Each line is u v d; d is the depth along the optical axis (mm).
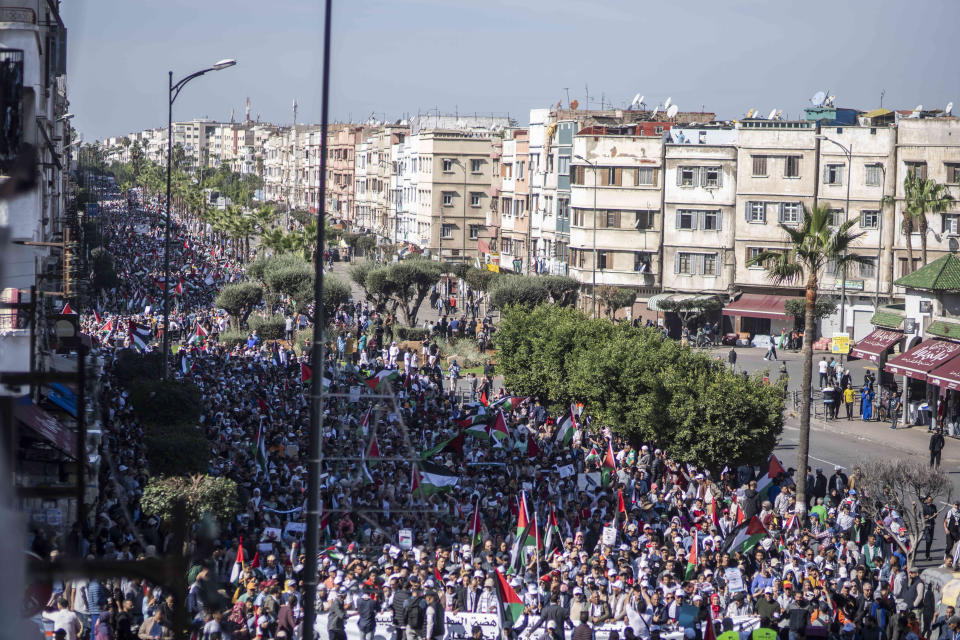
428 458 36344
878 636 24266
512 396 54500
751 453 40938
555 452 40438
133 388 41438
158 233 172250
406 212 158500
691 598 24750
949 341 57750
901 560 32062
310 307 84938
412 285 91875
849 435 57719
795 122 94875
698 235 98062
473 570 25219
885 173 91500
